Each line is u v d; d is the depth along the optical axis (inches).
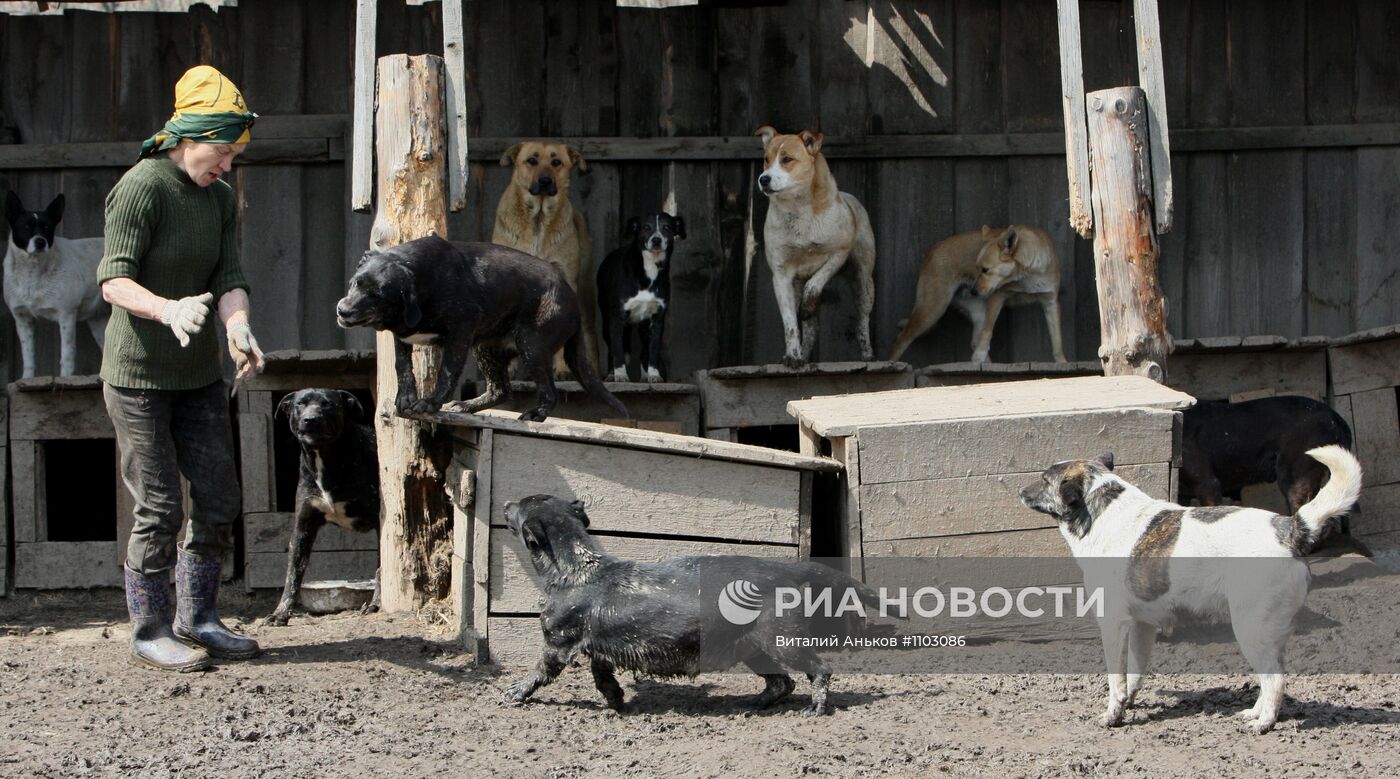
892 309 370.9
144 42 354.9
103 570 306.2
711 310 367.9
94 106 354.3
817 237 340.8
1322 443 286.7
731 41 367.2
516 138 362.6
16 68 352.2
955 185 369.4
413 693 213.2
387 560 268.8
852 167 369.4
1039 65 369.7
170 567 228.7
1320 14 366.3
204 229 223.3
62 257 334.6
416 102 257.4
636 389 311.9
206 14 355.6
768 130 340.5
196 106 217.3
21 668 229.0
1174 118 366.3
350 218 356.8
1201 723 191.8
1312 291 368.8
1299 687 208.4
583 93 365.4
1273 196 367.9
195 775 175.5
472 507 231.8
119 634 261.1
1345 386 321.4
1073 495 198.5
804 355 354.9
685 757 179.8
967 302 365.4
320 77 358.6
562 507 207.3
